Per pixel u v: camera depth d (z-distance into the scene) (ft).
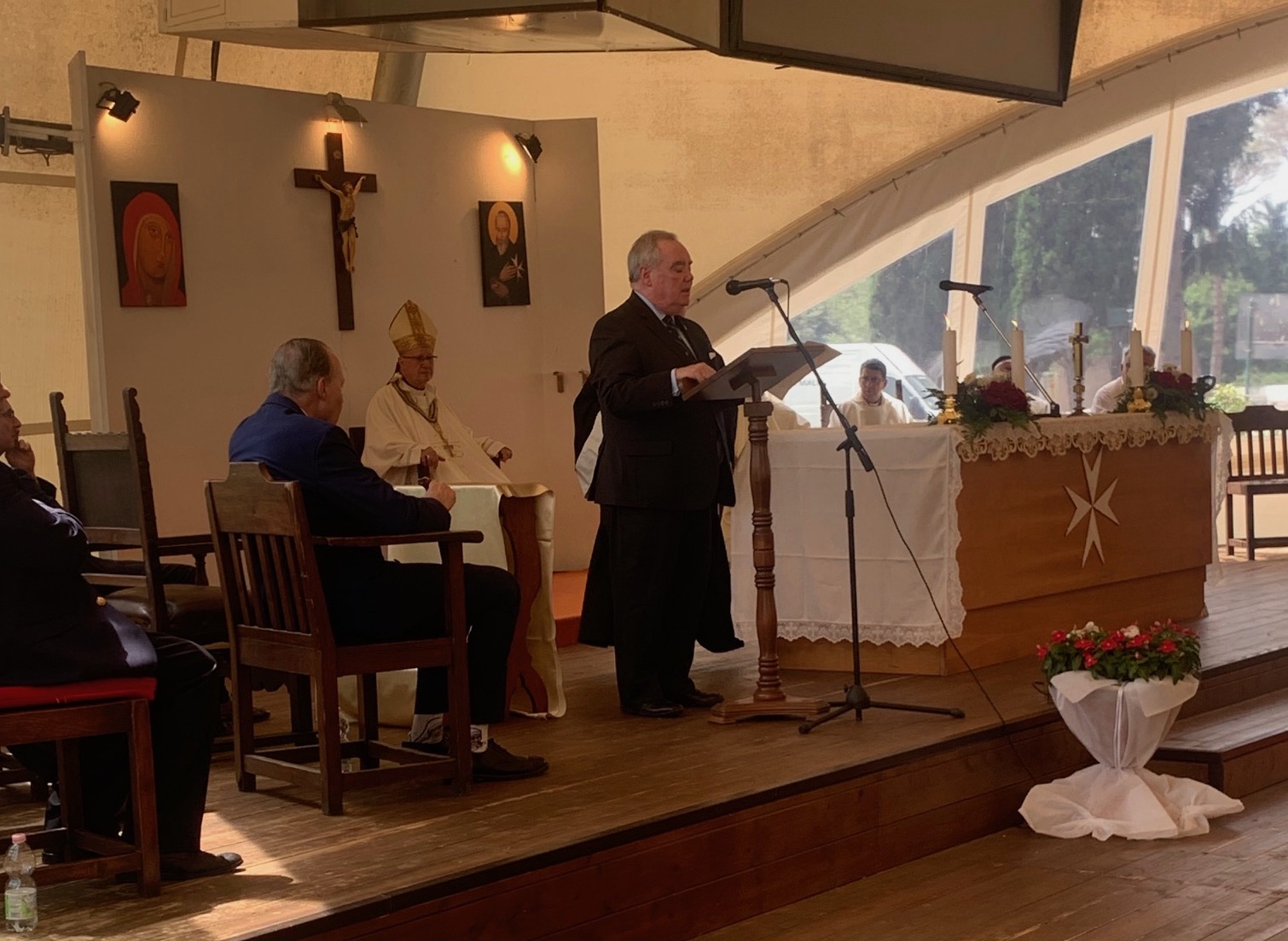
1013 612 18.93
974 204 33.50
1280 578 26.89
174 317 21.34
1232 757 16.31
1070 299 34.55
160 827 10.91
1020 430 18.34
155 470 21.15
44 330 25.31
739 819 12.66
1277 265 33.73
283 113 22.50
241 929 9.64
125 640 10.59
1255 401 34.19
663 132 31.83
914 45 21.76
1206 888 13.19
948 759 14.73
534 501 16.34
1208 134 33.30
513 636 13.70
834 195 33.06
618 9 17.44
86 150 20.40
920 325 34.47
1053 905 12.87
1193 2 31.83
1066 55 24.58
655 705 16.24
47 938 9.61
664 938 12.03
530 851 11.17
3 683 10.11
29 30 24.36
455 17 18.74
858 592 18.13
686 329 16.65
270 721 17.10
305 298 22.84
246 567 13.44
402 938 10.29
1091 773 15.42
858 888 13.52
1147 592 21.22
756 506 15.74
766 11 19.45
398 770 12.70
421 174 24.31
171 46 26.00
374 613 12.85
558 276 26.16
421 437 21.24
